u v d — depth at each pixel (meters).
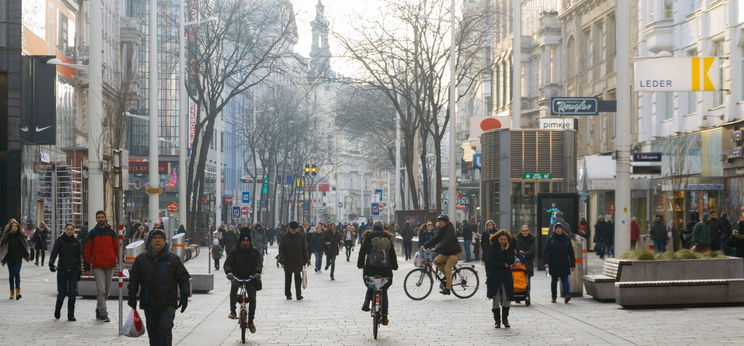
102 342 39.41
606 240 105.19
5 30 110.12
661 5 106.31
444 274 60.12
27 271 88.88
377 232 42.38
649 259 53.75
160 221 98.31
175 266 31.39
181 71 127.62
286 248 61.12
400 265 107.81
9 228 59.12
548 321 46.19
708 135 94.19
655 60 74.81
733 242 68.44
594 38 135.38
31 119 112.19
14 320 47.47
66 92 136.25
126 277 58.75
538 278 77.81
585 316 47.97
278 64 145.50
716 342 37.62
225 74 144.75
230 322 47.28
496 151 94.44
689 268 53.00
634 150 117.56
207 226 196.88
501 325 44.62
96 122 68.31
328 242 85.31
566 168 93.12
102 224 47.12
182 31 127.81
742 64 89.12
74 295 47.28
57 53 131.00
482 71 136.12
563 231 55.00
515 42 98.44
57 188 117.69
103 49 159.62
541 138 93.12
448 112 134.12
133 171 173.75
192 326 45.53
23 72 111.56
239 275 41.25
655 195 109.00
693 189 91.38
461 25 131.62
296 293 61.25
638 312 49.38
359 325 45.78
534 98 166.75
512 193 93.12
